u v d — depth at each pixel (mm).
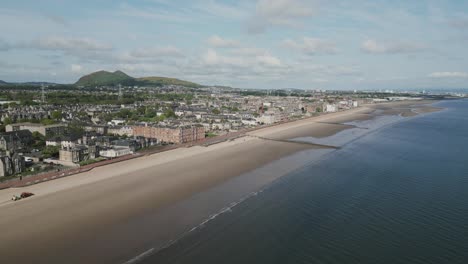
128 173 94375
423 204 70750
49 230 57531
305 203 70938
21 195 73875
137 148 133375
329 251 51344
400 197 75000
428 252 51312
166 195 75500
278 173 94938
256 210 66938
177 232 57219
